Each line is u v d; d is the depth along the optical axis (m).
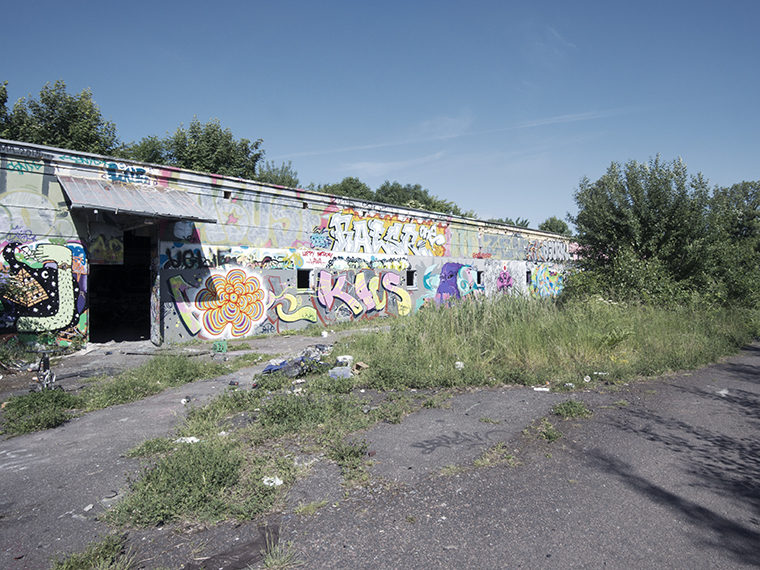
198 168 24.23
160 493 3.52
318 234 15.28
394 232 18.19
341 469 4.02
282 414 5.22
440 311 10.07
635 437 4.80
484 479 3.85
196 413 5.55
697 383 7.08
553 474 3.95
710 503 3.48
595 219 14.84
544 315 9.58
